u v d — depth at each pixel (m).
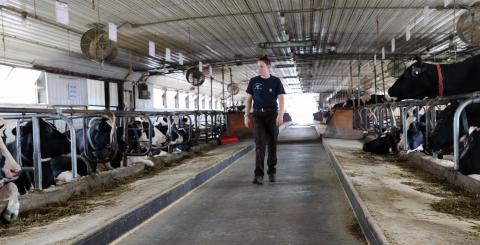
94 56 8.14
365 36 14.23
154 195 4.57
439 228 2.87
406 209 3.47
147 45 13.73
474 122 4.57
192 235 3.57
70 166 6.33
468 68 4.68
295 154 9.67
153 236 3.59
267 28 12.66
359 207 3.72
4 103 10.84
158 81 20.42
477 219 3.16
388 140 7.93
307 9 10.45
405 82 4.91
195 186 5.91
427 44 15.45
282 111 5.55
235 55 17.28
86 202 4.53
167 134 8.69
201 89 26.91
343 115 13.25
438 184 4.70
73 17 9.66
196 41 13.77
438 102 5.22
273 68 22.67
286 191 5.23
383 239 2.62
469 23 8.38
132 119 8.92
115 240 3.50
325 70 23.89
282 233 3.52
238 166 8.05
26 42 10.56
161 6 9.48
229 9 10.16
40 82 12.25
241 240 3.37
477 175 4.20
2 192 4.22
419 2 9.90
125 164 7.01
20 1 8.20
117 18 10.15
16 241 3.02
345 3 10.05
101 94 15.62
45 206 4.35
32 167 5.19
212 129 13.72
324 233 3.48
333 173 6.64
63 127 11.86
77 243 2.95
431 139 5.14
